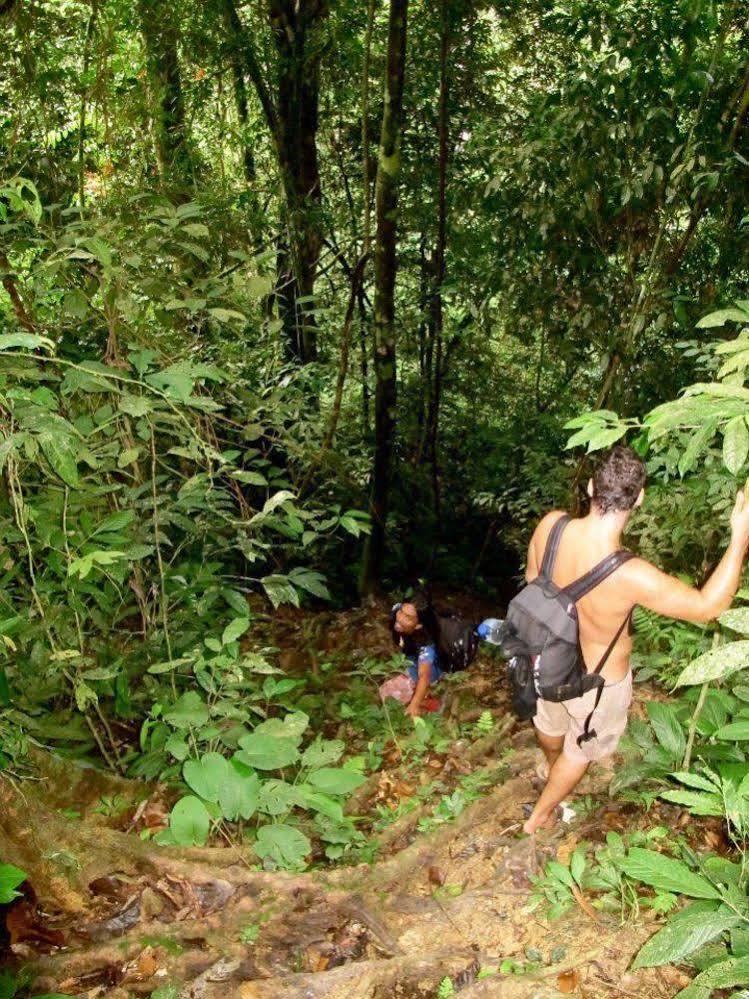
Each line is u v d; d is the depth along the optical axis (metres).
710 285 6.58
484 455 10.05
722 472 4.40
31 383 4.23
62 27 6.73
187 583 4.92
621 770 3.50
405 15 6.33
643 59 5.79
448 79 8.00
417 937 2.92
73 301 4.21
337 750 3.70
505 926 2.89
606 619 2.94
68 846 3.05
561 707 3.29
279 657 6.68
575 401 9.40
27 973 2.60
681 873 2.41
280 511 6.66
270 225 8.01
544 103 6.35
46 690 3.81
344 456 8.12
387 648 7.01
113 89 7.68
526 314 7.10
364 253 7.68
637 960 2.25
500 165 6.45
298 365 7.82
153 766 3.80
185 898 3.02
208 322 5.84
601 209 6.44
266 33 7.97
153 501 4.12
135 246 4.55
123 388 4.16
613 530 2.88
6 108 6.47
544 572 3.06
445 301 8.91
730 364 2.21
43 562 4.22
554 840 3.37
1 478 3.73
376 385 7.62
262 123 9.03
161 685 4.46
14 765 3.30
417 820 3.86
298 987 2.57
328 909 3.02
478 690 5.90
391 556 9.34
